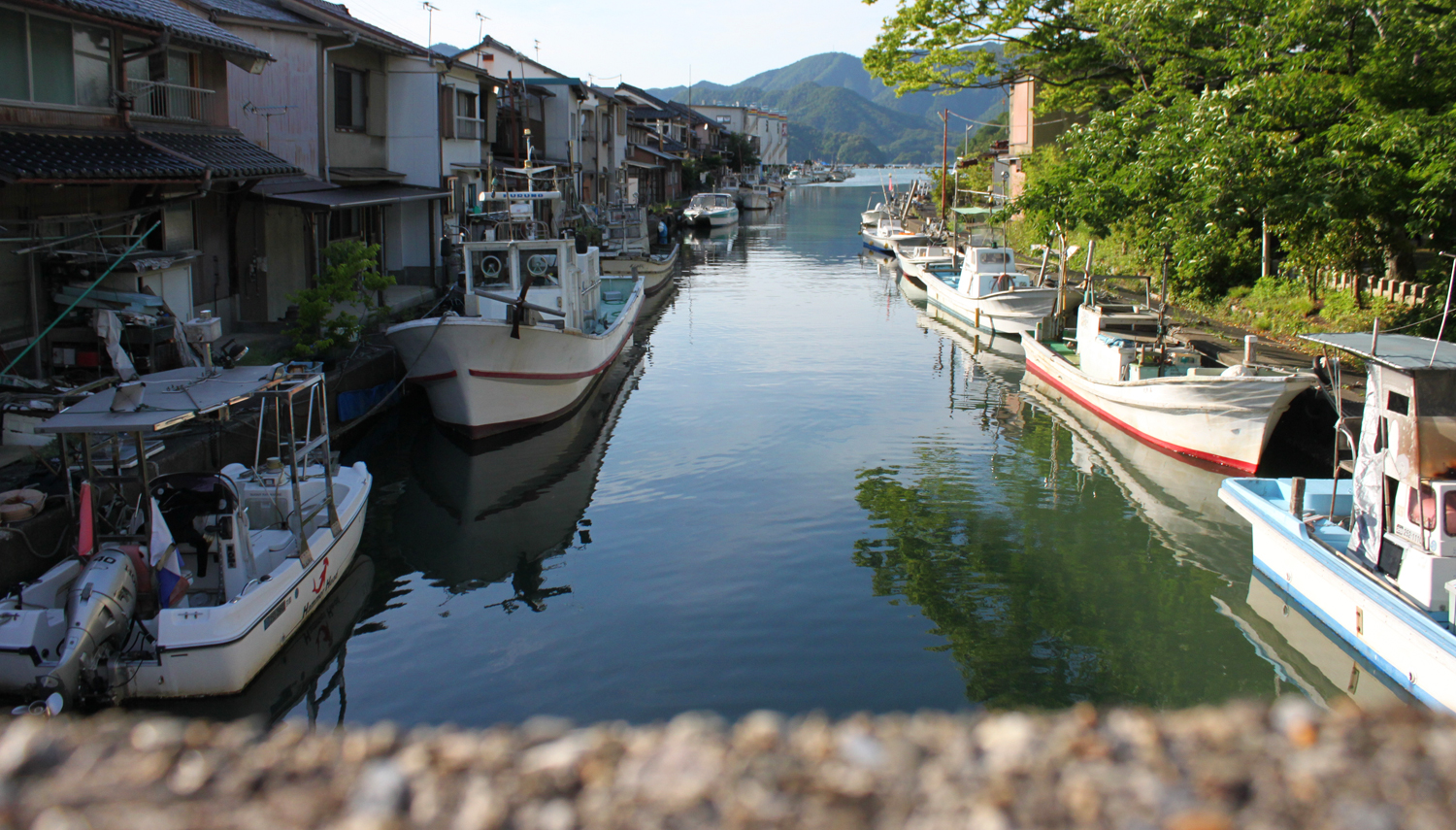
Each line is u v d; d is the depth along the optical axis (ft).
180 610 25.09
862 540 37.40
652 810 8.06
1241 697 26.43
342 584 33.83
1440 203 44.42
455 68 90.02
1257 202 49.26
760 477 45.34
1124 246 94.32
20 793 8.63
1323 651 29.17
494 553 36.60
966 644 29.07
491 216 63.67
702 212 198.59
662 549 36.45
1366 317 54.85
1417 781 8.08
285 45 68.33
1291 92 50.39
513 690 26.63
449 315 49.03
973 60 82.89
